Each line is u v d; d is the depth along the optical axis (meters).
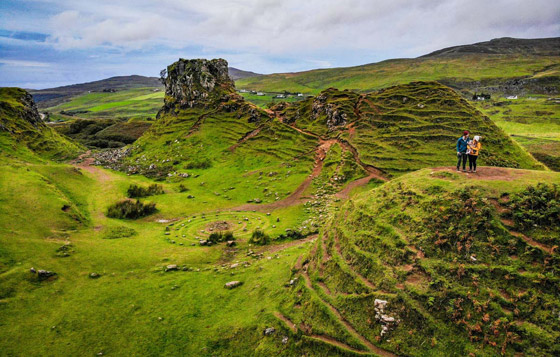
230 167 95.81
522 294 19.83
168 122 134.62
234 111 128.12
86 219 56.03
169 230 55.22
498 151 75.06
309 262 32.53
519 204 23.75
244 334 26.39
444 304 21.34
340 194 67.69
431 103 92.81
